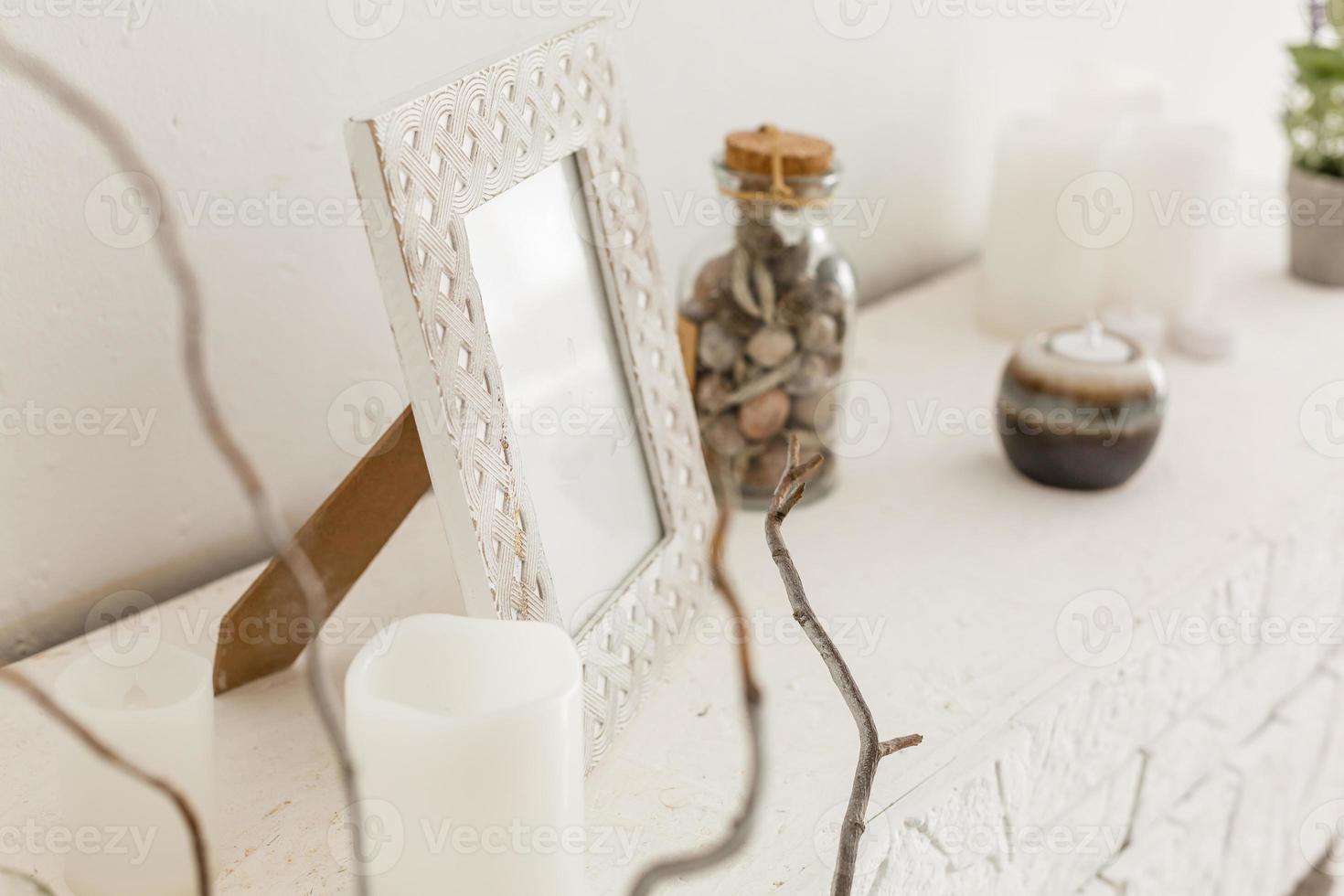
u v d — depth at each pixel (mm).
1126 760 700
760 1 898
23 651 646
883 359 998
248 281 681
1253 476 842
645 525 625
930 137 1095
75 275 607
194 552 705
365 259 735
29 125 568
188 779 462
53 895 467
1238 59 1449
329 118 688
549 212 557
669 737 582
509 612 506
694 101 884
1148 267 1059
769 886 493
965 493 814
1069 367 788
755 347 704
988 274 1045
